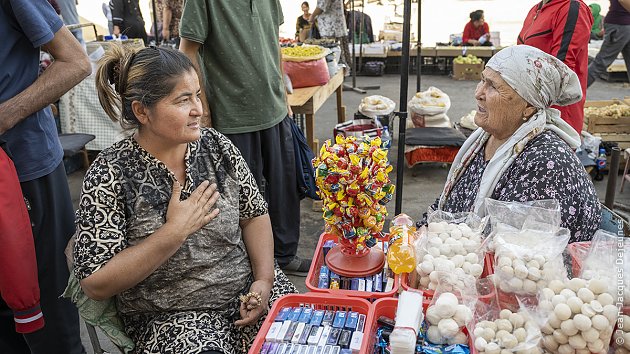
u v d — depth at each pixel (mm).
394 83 9031
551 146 1723
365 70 9750
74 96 4617
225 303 1777
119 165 1626
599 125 4629
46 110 2021
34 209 1992
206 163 1784
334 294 1493
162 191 1652
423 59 9820
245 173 1882
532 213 1558
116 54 1611
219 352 1570
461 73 9141
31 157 1941
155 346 1620
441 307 1290
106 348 2564
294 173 3047
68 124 4695
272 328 1377
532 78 1704
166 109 1550
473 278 1387
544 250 1392
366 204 1493
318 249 1735
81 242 1580
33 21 1800
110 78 1633
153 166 1646
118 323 1753
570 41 3193
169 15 7875
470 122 4953
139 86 1534
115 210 1606
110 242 1584
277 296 1874
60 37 1902
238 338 1778
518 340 1200
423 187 4531
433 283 1425
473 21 9695
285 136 2959
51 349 2121
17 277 1741
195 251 1705
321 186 1525
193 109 1594
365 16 10414
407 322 1260
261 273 1863
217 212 1685
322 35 8383
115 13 7488
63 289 2123
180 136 1590
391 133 5172
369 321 1354
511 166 1789
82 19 9258
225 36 2613
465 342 1296
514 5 16422
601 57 6641
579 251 1454
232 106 2738
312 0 15258
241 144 2793
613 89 7949
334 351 1287
